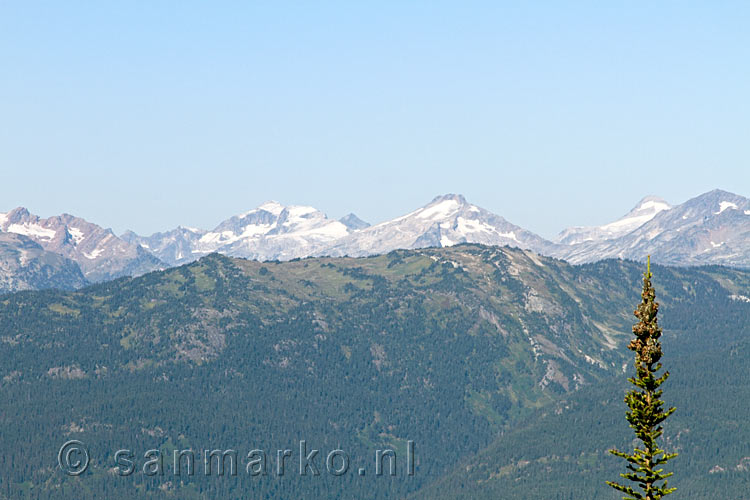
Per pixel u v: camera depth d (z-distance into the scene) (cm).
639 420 16000
